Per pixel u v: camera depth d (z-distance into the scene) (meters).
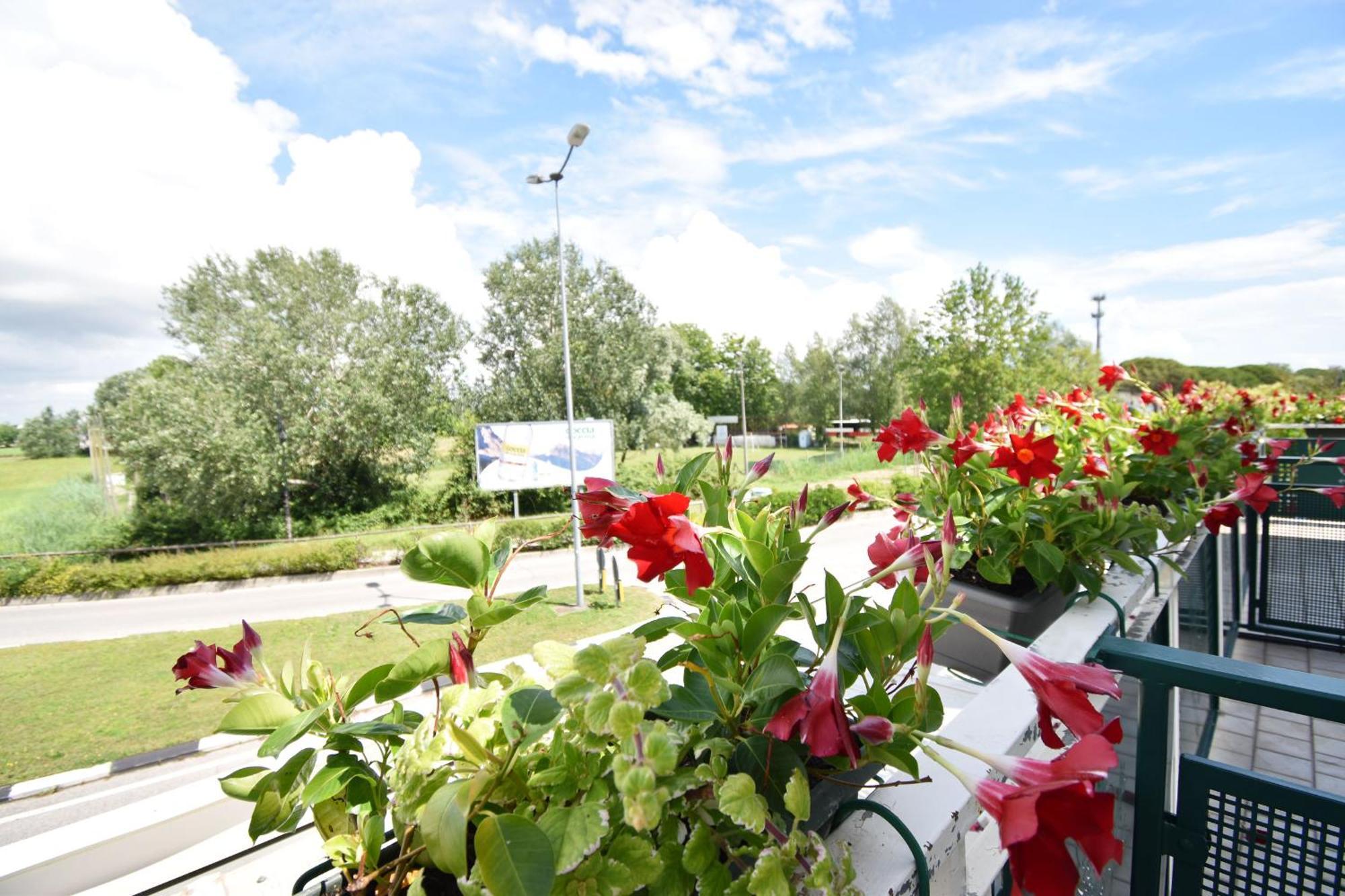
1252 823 1.11
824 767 0.69
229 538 21.00
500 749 0.57
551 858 0.44
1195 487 2.48
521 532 16.75
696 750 0.59
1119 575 1.86
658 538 0.63
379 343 23.05
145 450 19.42
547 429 19.91
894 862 0.64
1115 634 1.53
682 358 32.78
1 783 6.32
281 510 22.14
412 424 23.48
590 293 26.47
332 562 16.52
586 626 9.88
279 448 20.77
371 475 23.33
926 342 27.94
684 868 0.51
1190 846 1.17
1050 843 0.49
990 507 1.66
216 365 20.39
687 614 0.82
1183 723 2.95
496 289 26.05
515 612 0.67
